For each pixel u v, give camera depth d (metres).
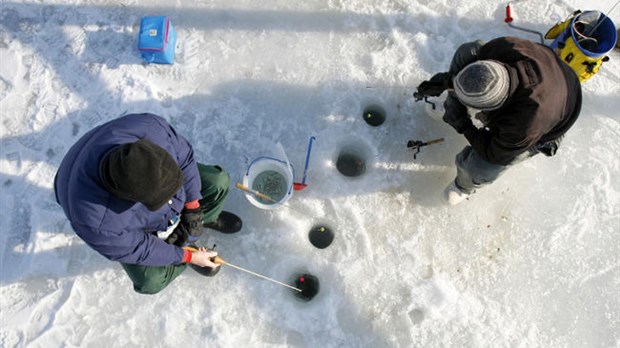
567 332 2.94
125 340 2.83
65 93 3.38
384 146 3.33
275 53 3.54
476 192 3.27
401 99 3.43
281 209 3.10
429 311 2.91
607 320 2.98
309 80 3.46
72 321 2.86
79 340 2.82
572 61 3.18
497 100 2.18
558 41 3.26
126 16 3.62
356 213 3.14
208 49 3.54
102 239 2.04
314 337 2.86
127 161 1.62
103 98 3.37
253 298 2.92
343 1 3.68
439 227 3.16
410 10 3.66
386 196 3.21
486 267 3.08
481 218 3.20
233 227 3.02
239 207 3.14
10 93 3.38
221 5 3.68
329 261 3.00
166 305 2.89
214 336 2.82
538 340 2.91
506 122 2.32
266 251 3.04
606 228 3.18
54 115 3.32
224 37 3.58
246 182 2.99
